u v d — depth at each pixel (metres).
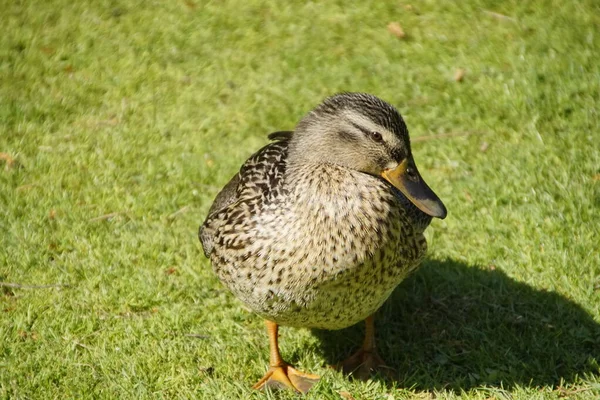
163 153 12.02
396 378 8.67
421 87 13.05
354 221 7.57
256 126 12.55
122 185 11.40
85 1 15.04
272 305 7.89
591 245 9.96
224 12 14.77
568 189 10.77
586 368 8.55
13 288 9.73
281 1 14.95
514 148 11.76
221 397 8.24
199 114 12.78
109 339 9.06
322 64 13.66
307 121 8.17
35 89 13.20
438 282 9.83
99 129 12.47
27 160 11.79
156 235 10.53
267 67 13.67
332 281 7.61
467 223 10.55
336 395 8.24
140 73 13.55
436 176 11.45
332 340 9.22
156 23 14.59
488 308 9.43
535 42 13.66
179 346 8.95
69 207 10.97
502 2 14.54
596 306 9.20
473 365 8.70
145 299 9.57
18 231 10.55
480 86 12.94
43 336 9.04
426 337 9.17
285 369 8.69
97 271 9.98
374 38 14.12
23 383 8.40
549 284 9.59
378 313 9.53
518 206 10.77
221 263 8.10
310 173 7.71
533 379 8.45
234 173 11.64
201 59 13.88
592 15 14.13
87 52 13.98
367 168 8.05
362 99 8.10
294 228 7.59
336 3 14.86
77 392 8.34
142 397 8.23
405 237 7.97
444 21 14.30
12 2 14.95
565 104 12.34
